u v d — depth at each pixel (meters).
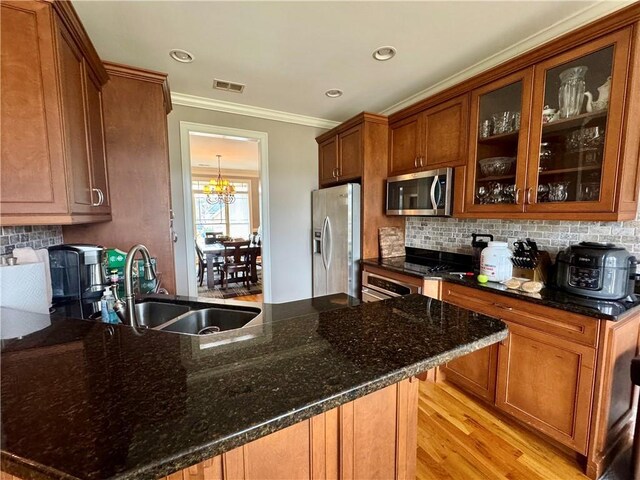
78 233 1.92
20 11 1.11
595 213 1.54
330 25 1.74
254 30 1.79
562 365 1.55
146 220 2.02
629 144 1.45
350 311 0.97
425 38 1.88
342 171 3.14
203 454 0.42
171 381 0.58
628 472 1.51
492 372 1.90
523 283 1.79
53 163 1.21
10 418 0.47
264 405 0.51
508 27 1.77
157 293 1.84
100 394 0.54
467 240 2.58
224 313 1.58
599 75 1.52
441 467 1.56
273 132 3.32
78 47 1.43
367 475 0.87
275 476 0.72
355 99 2.89
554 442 1.67
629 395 1.63
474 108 2.10
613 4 1.55
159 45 1.95
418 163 2.58
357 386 0.56
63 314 1.45
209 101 2.91
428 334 0.79
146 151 2.00
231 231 8.27
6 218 1.13
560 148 1.72
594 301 1.55
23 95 1.14
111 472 0.38
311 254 3.64
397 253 3.06
